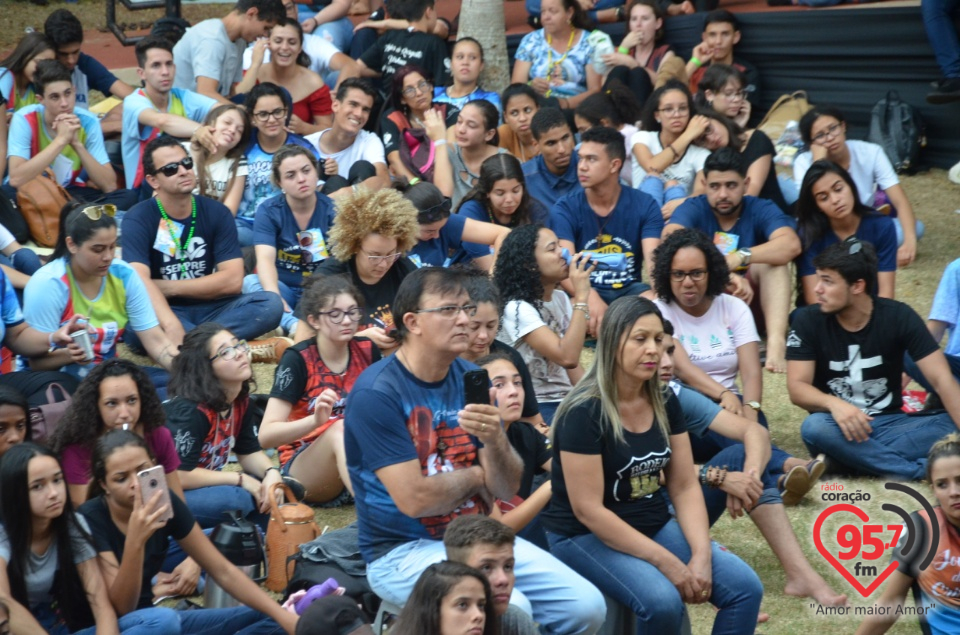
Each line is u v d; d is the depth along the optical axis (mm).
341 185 20250
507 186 17562
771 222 17281
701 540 10344
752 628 10250
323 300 13039
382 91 26141
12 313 14555
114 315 15172
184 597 11852
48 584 9852
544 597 9773
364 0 32188
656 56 26266
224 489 12422
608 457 10305
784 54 25812
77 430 11484
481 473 9789
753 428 12203
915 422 13789
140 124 21641
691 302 14188
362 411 9602
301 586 10844
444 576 8078
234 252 17281
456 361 10250
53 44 22641
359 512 10047
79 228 14453
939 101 23547
